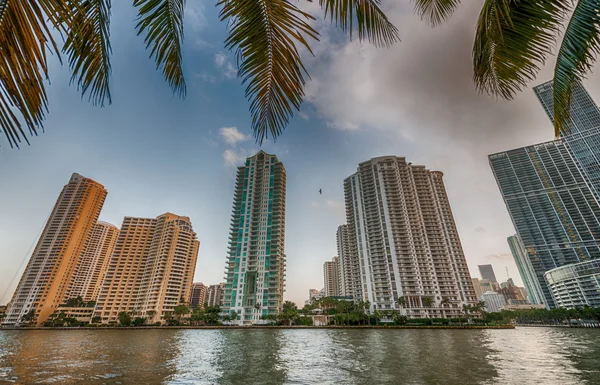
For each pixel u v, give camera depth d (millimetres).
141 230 144125
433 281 109875
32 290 113062
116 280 130500
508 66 3734
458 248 121125
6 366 23719
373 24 3361
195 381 19203
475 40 3908
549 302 131500
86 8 2117
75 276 123812
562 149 144125
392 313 99562
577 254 128125
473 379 19391
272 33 2695
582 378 19312
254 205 135125
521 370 22469
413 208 124062
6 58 1514
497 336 62688
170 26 3113
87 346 42406
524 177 150250
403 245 116438
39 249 120938
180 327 105625
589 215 129875
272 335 69812
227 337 63844
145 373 21594
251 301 113312
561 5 3361
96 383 18016
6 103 1546
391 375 20906
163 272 127000
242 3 2658
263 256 120875
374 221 125188
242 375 21359
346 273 151000
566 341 48438
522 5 3416
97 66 2426
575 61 4062
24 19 1598
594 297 104688
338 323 104000
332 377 20469
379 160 135500
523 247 143375
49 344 45438
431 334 67625
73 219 126750
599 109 71688
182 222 141375
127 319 109438
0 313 110312
